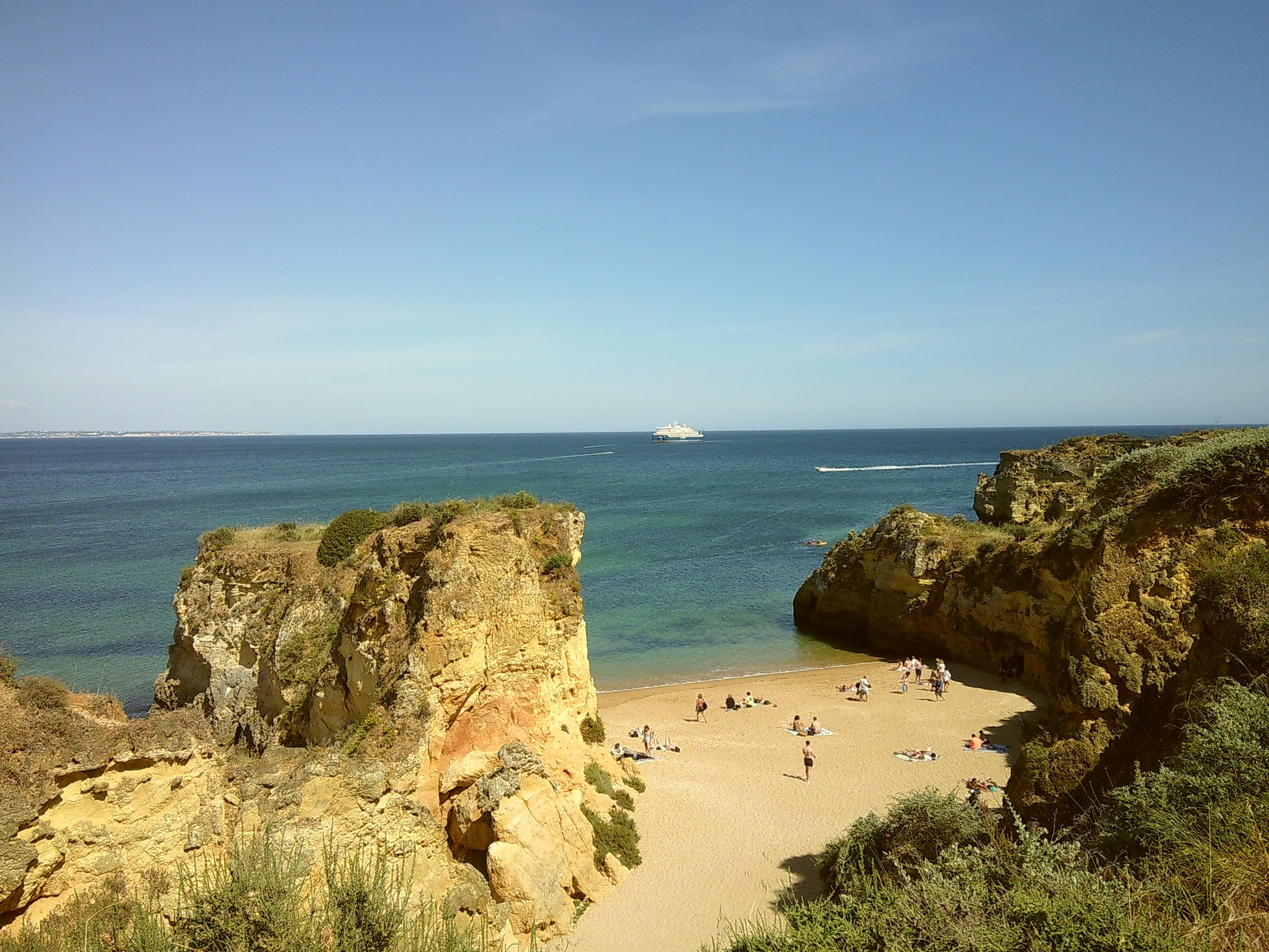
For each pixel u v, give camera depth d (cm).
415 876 1841
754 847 2534
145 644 5294
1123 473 3431
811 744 3644
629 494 15188
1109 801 1409
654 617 6391
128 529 10300
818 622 5994
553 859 1975
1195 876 909
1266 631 1278
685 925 2055
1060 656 1920
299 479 18488
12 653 5106
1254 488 1678
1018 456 7862
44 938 1195
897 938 962
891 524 5581
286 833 1641
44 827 1341
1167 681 1516
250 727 2764
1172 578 1680
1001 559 4728
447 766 2069
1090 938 829
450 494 13888
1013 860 1166
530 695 2309
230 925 1122
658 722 4078
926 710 4100
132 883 1420
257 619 2872
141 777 1485
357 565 2625
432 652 2095
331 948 1172
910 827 1941
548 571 2666
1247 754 1039
